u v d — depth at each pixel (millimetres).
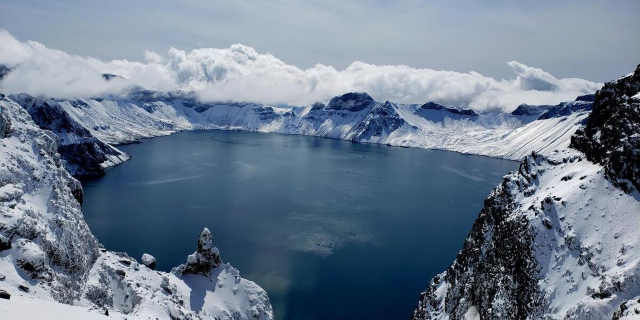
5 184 104062
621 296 82000
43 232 100500
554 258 99938
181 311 113875
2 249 87500
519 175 134125
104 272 127250
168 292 128625
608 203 100750
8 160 110375
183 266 146125
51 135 143000
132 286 124000
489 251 123250
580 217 102250
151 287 130375
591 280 89938
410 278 197000
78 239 118312
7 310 53656
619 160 102750
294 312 164500
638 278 81562
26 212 101438
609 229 95625
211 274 147125
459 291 129375
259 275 193625
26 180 112312
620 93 120188
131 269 138625
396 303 174250
